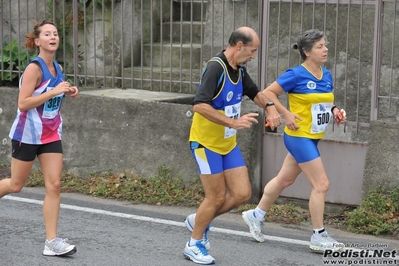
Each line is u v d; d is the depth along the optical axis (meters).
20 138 12.26
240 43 11.45
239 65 11.88
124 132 17.78
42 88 12.06
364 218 14.73
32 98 11.88
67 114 18.39
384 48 17.16
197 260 12.19
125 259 12.38
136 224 14.82
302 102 12.95
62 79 12.46
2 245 13.02
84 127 18.23
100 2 21.11
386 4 17.02
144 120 17.52
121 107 17.77
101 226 14.59
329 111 13.13
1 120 19.28
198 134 11.87
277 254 12.99
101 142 18.08
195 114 11.98
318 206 12.93
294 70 12.95
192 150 12.03
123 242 13.45
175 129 17.17
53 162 12.38
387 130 15.09
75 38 19.38
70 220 15.00
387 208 14.92
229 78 11.58
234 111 11.87
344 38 17.53
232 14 18.50
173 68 20.61
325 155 15.95
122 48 19.20
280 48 18.08
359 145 15.59
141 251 12.89
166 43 21.59
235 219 15.48
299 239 14.06
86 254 12.62
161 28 18.44
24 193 17.30
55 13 21.56
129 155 17.78
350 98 17.66
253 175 16.56
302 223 15.31
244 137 16.36
